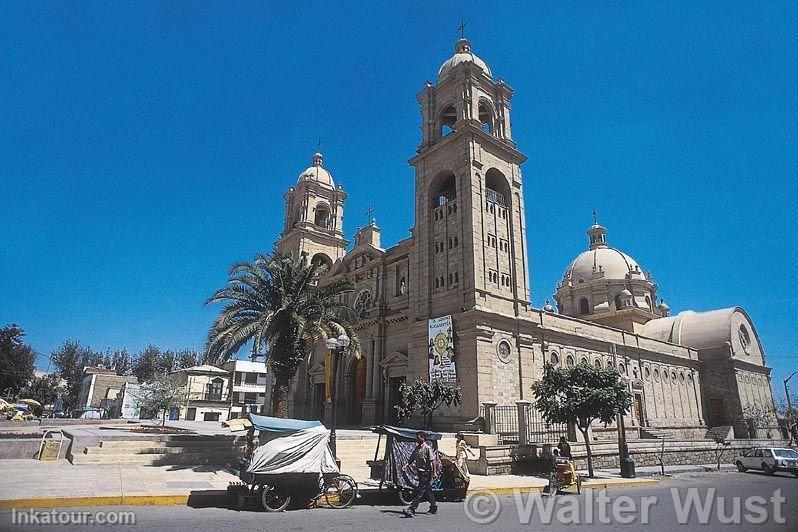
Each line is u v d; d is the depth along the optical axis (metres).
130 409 72.62
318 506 16.09
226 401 73.19
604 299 73.88
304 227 60.06
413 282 43.25
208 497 15.96
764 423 62.09
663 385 56.31
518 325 39.47
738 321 65.94
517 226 42.75
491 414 32.25
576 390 27.56
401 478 17.02
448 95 45.38
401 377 43.34
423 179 44.94
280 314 26.94
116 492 15.69
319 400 51.38
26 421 43.34
